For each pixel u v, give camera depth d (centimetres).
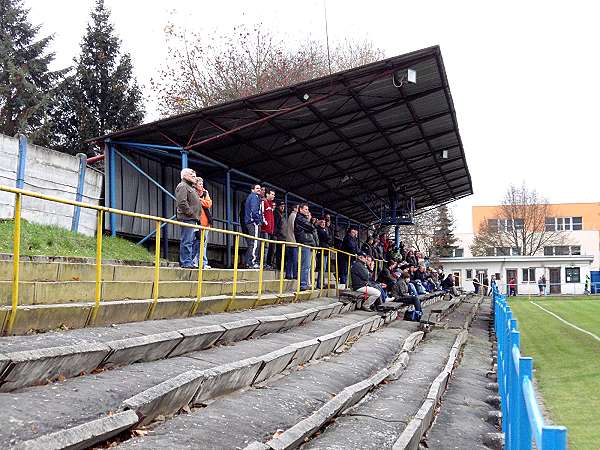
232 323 856
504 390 748
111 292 841
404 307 1769
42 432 409
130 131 1494
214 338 788
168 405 520
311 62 3953
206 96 3541
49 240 1135
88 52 3584
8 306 640
